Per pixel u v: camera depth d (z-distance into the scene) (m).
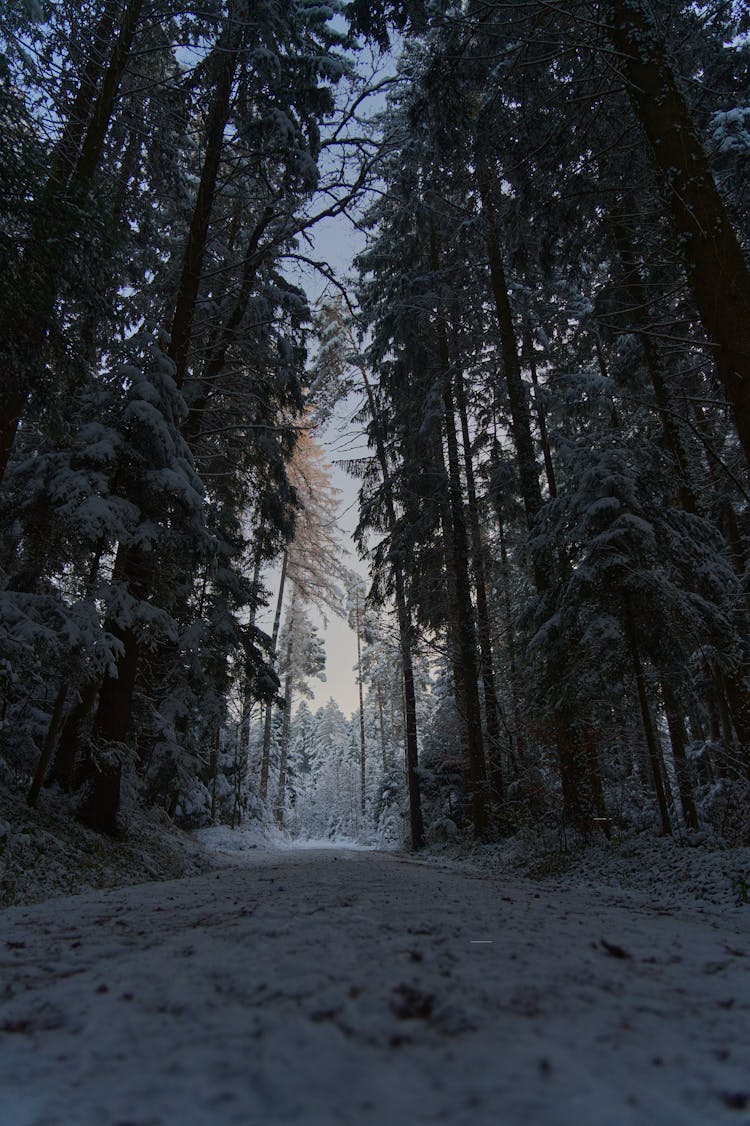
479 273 15.52
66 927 3.37
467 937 2.66
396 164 15.17
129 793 12.84
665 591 8.40
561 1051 1.32
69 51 8.40
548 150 9.57
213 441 16.14
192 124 13.45
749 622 10.43
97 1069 1.26
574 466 9.94
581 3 7.36
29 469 9.01
